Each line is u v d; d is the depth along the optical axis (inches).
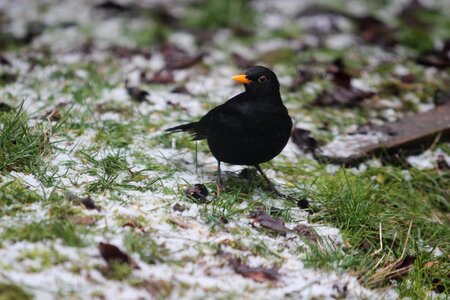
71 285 256.4
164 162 394.3
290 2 710.5
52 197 314.3
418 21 680.4
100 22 655.1
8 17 659.4
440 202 414.0
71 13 672.4
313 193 373.1
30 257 268.1
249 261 300.7
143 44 609.3
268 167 412.8
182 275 278.8
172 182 361.7
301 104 512.1
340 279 299.0
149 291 263.3
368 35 642.2
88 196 321.1
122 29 637.9
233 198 343.6
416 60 606.5
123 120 446.6
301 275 296.5
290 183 396.2
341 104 516.7
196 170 388.2
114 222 303.9
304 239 323.6
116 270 269.9
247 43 625.0
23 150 347.9
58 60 560.4
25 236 280.1
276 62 585.6
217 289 273.4
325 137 462.0
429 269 334.0
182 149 419.5
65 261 269.6
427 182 427.2
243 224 330.3
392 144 448.5
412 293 311.3
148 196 338.3
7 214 298.7
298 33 647.8
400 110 514.9
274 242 319.3
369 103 522.0
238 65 574.9
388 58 608.4
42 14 667.4
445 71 589.0
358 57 605.6
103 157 378.0
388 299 297.4
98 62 563.5
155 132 434.3
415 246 345.4
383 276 311.9
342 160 434.6
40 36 620.1
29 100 461.1
